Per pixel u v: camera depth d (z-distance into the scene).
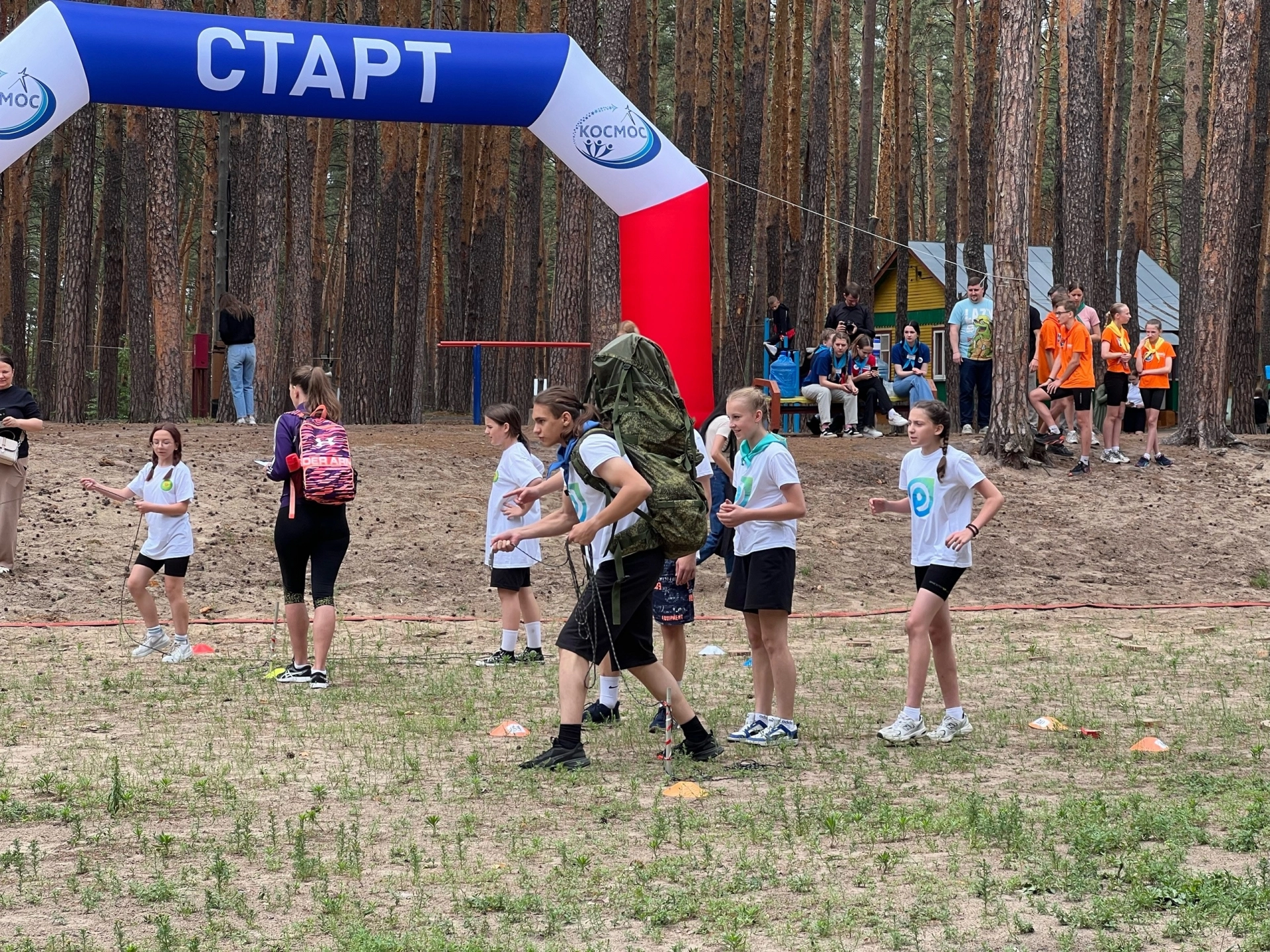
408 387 30.14
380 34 14.77
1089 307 21.14
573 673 6.83
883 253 37.59
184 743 7.40
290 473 9.16
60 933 4.39
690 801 6.14
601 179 15.62
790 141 33.09
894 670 10.27
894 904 4.62
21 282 32.75
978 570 15.65
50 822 5.77
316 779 6.57
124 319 36.91
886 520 16.83
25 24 13.81
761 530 7.39
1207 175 21.00
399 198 27.89
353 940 4.22
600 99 15.33
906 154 33.56
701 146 30.08
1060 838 5.45
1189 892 4.58
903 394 21.84
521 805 6.11
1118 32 30.39
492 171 30.53
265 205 21.88
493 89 15.03
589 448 6.51
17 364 32.72
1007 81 18.70
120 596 13.02
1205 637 12.26
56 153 32.81
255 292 21.92
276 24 14.51
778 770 6.82
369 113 14.98
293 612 9.39
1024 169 18.80
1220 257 20.75
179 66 14.10
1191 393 21.08
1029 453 18.86
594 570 6.86
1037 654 11.06
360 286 26.56
